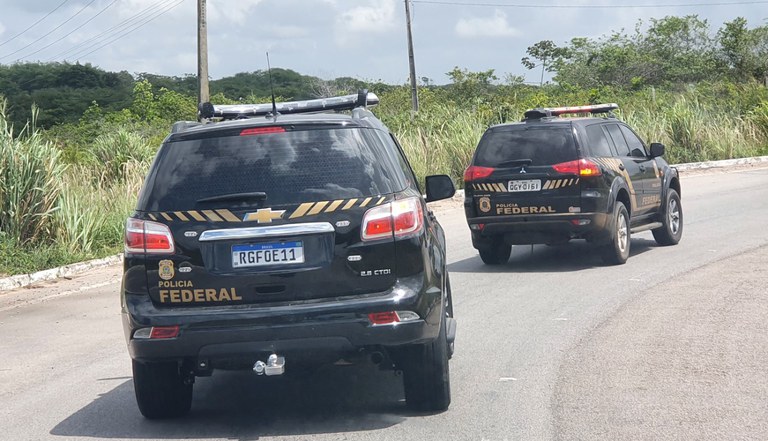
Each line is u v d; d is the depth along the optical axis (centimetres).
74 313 3244
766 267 3278
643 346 2252
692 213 5003
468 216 3622
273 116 1789
